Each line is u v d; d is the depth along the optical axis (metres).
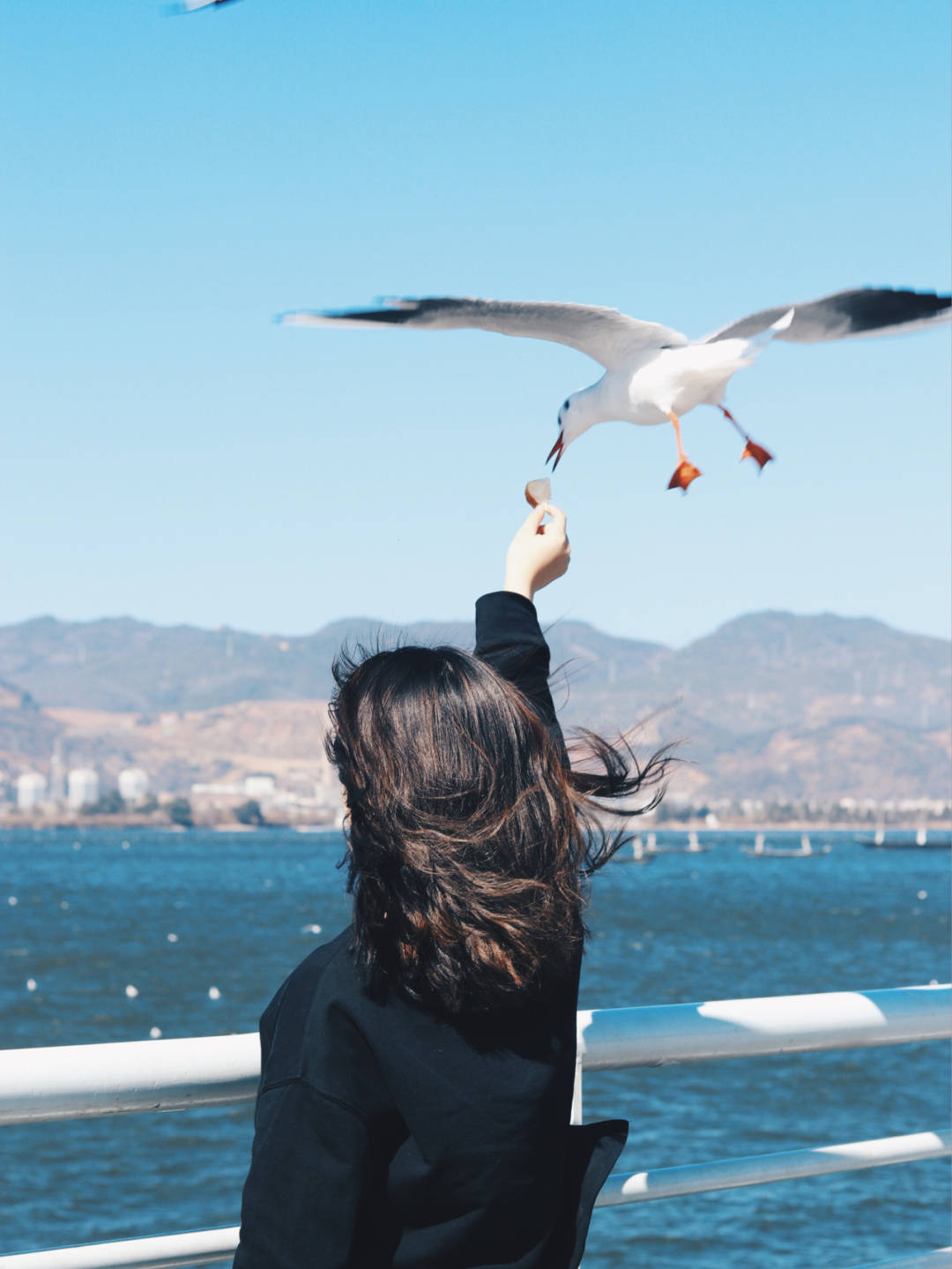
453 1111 1.59
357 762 1.66
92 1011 39.75
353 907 1.64
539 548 2.15
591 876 1.79
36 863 190.12
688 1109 23.39
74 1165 19.03
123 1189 18.02
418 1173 1.60
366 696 1.70
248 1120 21.77
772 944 68.38
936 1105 23.84
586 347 2.70
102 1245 1.86
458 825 1.60
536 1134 1.63
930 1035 2.68
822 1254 15.41
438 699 1.68
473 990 1.58
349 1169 1.58
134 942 65.69
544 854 1.63
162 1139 20.44
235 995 43.94
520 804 1.64
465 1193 1.61
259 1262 1.57
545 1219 1.66
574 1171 1.76
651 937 71.88
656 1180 2.32
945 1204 17.31
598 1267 14.99
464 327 2.63
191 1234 1.92
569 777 1.80
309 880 145.00
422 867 1.57
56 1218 16.69
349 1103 1.59
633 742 1.91
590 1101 24.05
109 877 150.62
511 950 1.57
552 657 2.03
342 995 1.61
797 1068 26.89
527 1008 1.67
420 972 1.59
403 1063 1.59
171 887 127.94
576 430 2.80
